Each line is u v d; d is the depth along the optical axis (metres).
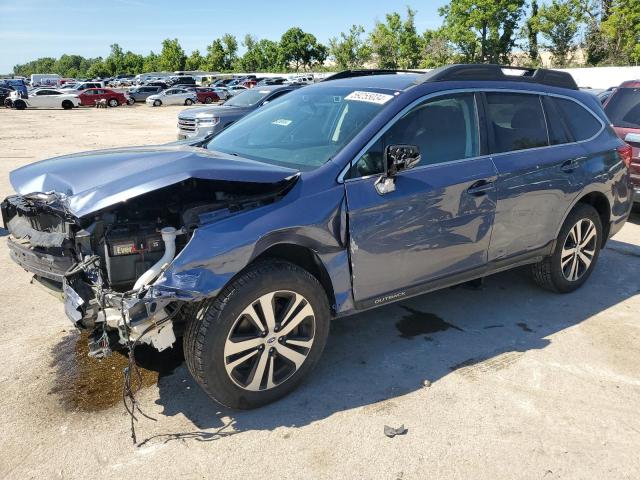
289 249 3.24
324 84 4.42
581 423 3.13
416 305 4.65
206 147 4.24
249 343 3.02
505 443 2.95
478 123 3.95
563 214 4.51
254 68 89.38
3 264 5.69
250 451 2.85
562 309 4.63
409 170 3.53
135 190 2.77
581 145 4.64
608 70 30.22
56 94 41.16
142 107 42.78
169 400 3.29
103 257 2.90
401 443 2.93
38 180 3.25
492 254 4.09
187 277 2.74
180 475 2.69
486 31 47.12
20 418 3.11
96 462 2.77
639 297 4.93
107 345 2.79
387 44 57.72
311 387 3.43
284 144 3.78
